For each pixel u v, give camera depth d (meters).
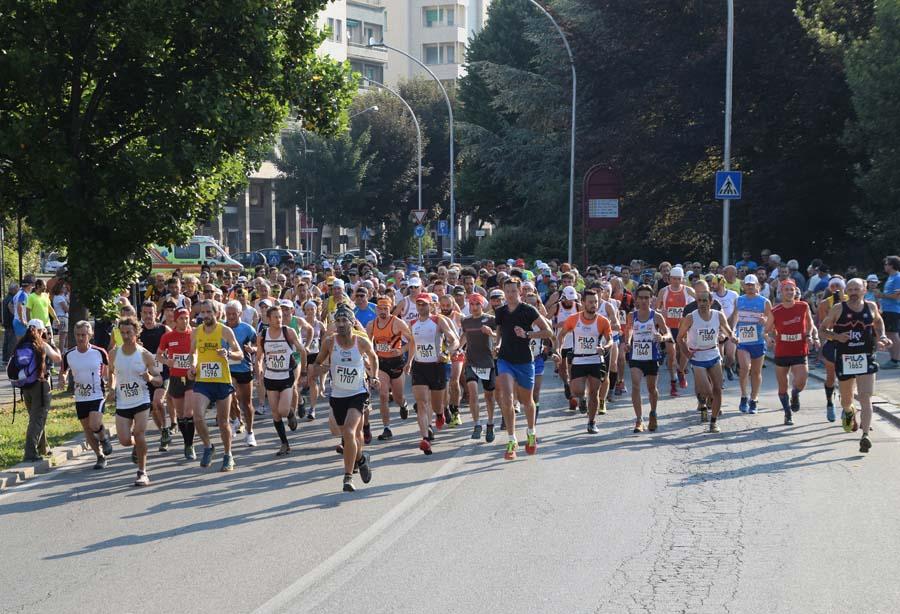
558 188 115.19
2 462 30.16
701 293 33.22
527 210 129.38
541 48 110.88
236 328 33.00
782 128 91.12
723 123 90.50
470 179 154.50
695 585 17.31
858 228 80.12
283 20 44.66
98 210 41.97
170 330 33.03
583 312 33.81
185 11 41.12
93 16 40.53
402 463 29.42
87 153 43.78
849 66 75.31
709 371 33.44
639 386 33.62
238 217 195.88
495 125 154.62
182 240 45.62
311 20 46.00
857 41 75.88
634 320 33.56
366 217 179.75
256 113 42.81
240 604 16.78
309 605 16.59
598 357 33.78
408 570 18.48
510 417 29.73
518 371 29.88
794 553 19.19
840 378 30.33
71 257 43.47
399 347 34.06
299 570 18.69
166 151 41.59
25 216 46.03
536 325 29.92
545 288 56.38
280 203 167.25
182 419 31.58
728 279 49.06
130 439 27.86
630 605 16.33
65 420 38.62
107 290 44.19
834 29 84.12
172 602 17.02
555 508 23.17
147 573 18.84
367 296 41.84
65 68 41.81
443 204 188.88
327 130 47.53
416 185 183.38
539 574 18.09
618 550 19.62
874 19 80.56
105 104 44.62
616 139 97.44
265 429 37.19
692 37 96.00
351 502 24.44
